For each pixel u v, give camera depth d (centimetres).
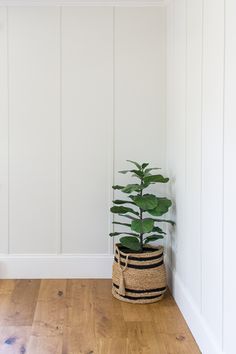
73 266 389
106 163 387
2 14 376
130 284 327
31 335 271
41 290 356
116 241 390
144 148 387
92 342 261
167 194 377
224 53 211
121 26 381
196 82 267
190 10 284
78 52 380
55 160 385
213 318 231
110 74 383
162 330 280
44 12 378
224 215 212
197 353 249
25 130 382
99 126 385
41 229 388
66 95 382
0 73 379
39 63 380
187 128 294
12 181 384
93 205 389
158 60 383
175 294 335
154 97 385
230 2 202
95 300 334
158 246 353
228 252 207
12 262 386
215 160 227
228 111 205
